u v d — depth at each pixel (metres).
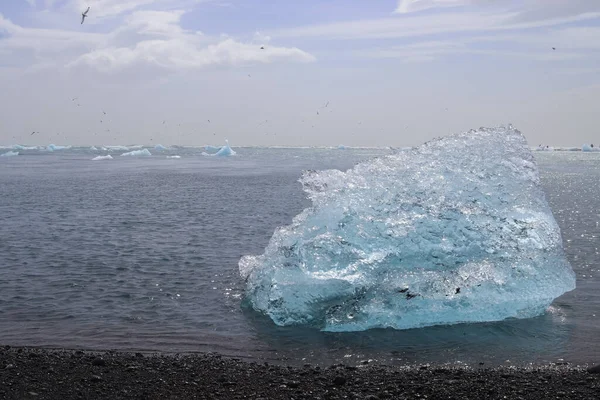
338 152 149.25
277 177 49.50
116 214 24.58
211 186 39.78
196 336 9.52
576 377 7.54
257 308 11.05
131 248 16.70
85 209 26.36
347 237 11.34
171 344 9.11
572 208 27.59
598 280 13.14
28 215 24.14
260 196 32.59
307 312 10.29
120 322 10.18
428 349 8.95
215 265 14.58
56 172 56.50
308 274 10.67
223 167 68.94
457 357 8.56
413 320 10.13
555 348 8.88
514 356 8.55
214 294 12.00
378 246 11.18
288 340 9.41
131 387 7.21
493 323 10.18
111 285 12.59
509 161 12.77
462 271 10.75
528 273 10.81
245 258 13.62
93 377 7.44
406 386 7.25
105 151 143.00
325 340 9.41
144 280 13.05
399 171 12.48
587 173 58.81
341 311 10.22
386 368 8.08
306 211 12.37
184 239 18.27
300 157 107.81
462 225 11.45
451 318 10.26
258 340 9.39
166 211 25.66
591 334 9.50
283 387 7.25
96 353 8.52
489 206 12.02
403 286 10.42
